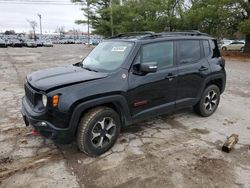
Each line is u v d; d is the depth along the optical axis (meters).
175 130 4.88
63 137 3.51
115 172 3.46
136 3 31.42
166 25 26.62
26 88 4.06
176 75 4.67
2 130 4.77
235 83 9.88
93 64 4.48
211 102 5.64
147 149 4.10
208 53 5.43
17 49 35.66
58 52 28.64
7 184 3.19
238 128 5.04
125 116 4.05
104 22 37.31
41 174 3.41
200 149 4.12
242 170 3.54
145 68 3.92
